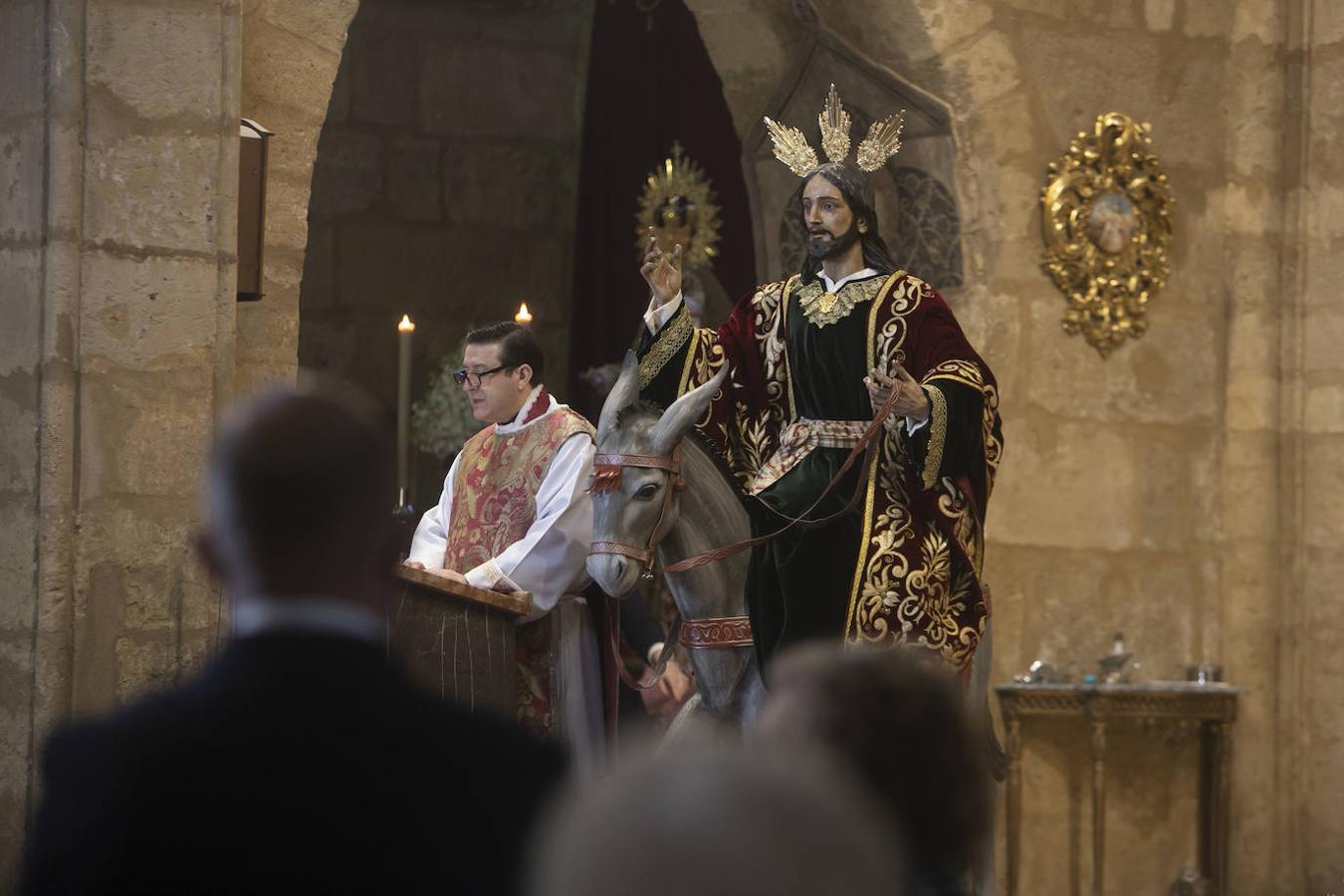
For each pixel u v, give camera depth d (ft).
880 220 29.60
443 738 7.56
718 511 20.22
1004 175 28.86
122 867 7.08
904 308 20.80
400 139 37.55
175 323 21.88
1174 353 30.32
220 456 7.83
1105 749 28.50
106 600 21.43
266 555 7.72
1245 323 30.91
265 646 7.58
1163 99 30.25
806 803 4.55
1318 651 30.94
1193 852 29.89
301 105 23.88
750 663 20.29
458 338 37.93
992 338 28.76
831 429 20.74
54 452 21.13
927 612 20.40
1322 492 30.99
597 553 19.43
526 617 20.99
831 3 28.94
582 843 4.54
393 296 37.42
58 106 21.29
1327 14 31.01
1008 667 28.84
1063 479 29.35
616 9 37.04
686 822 4.50
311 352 36.63
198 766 7.24
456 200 38.06
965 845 6.18
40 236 21.38
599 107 37.22
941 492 20.57
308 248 36.68
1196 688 28.78
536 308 38.58
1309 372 31.07
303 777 7.30
